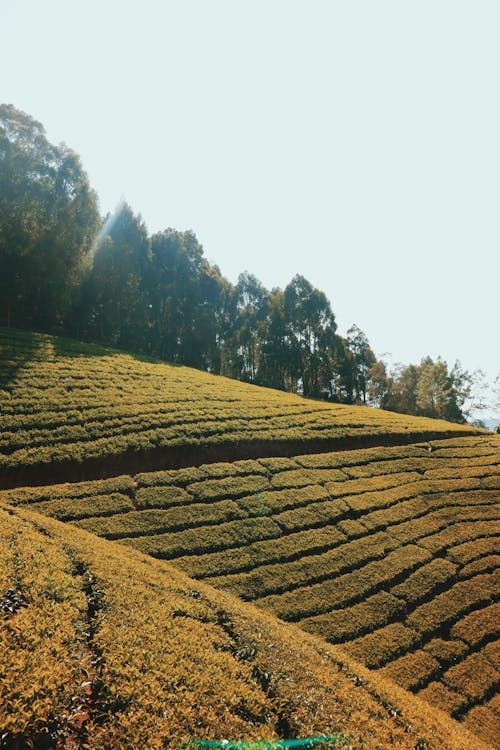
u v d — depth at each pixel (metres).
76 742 6.07
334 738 7.36
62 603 8.95
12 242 45.09
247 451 30.19
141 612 9.86
